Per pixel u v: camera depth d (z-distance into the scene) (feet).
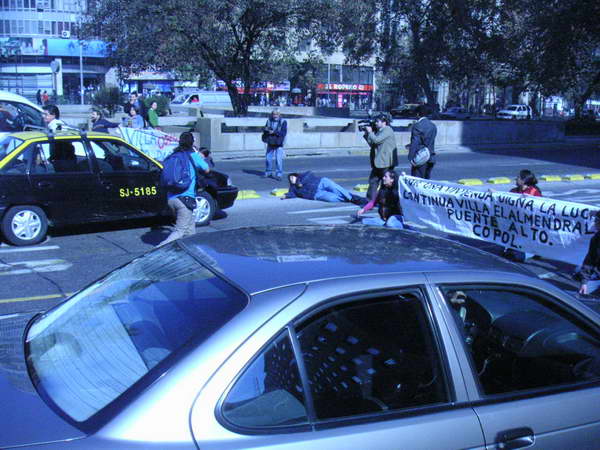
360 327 8.14
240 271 8.52
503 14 120.16
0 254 27.68
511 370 9.43
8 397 7.41
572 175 60.64
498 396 8.64
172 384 7.02
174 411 6.87
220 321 7.59
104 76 215.51
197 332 7.59
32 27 228.43
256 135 74.18
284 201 43.34
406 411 8.02
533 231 27.45
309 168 61.98
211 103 164.86
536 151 90.17
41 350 8.71
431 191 31.53
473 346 9.14
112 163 31.24
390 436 7.66
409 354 8.33
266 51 84.38
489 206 29.09
